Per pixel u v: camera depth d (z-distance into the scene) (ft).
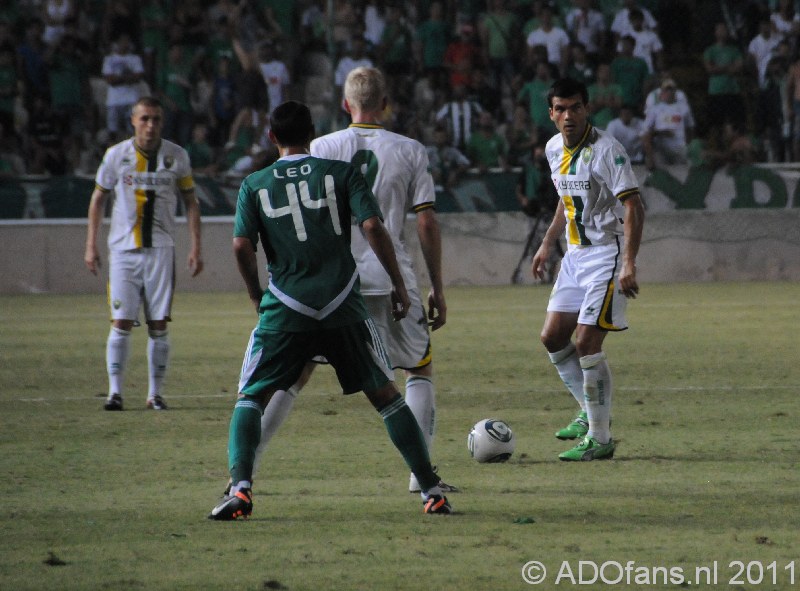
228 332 128.06
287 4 208.13
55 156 192.54
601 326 59.36
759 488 50.70
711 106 202.90
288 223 43.68
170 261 79.15
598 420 58.75
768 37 204.95
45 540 41.98
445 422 71.26
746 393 81.97
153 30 203.72
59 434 67.51
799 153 198.49
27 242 186.19
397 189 51.21
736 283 189.88
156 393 78.64
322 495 49.85
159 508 47.37
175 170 80.07
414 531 42.98
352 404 79.41
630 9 208.64
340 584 36.09
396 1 211.20
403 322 50.78
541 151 190.29
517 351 109.91
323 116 192.75
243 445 44.21
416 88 203.10
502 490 50.85
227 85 195.93
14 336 126.11
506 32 204.95
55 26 205.26
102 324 138.31
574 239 62.03
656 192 194.29
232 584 36.14
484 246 192.54
